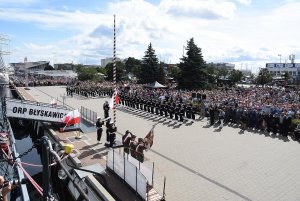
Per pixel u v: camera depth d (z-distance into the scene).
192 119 32.22
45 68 173.50
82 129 26.67
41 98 51.75
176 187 14.30
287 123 24.52
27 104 25.25
